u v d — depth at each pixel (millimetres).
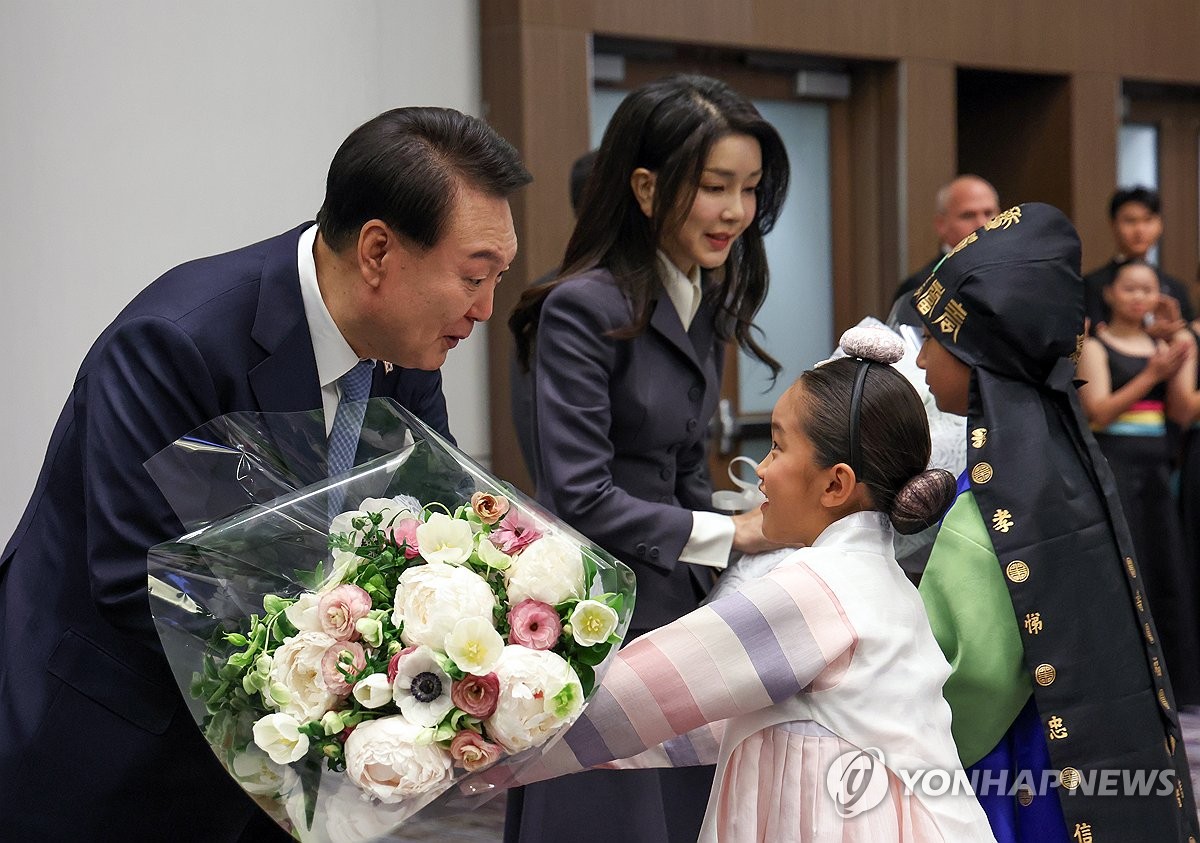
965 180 4391
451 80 4508
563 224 4570
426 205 1494
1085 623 1743
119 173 3240
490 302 1595
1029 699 1789
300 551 1457
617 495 2160
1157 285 4488
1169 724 1791
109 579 1491
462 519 1467
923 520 1632
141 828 1618
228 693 1390
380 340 1604
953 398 1920
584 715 1611
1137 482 4461
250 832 1790
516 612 1391
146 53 3258
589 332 2184
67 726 1588
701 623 1620
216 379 1565
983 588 1758
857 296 5625
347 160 1525
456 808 1492
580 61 4598
